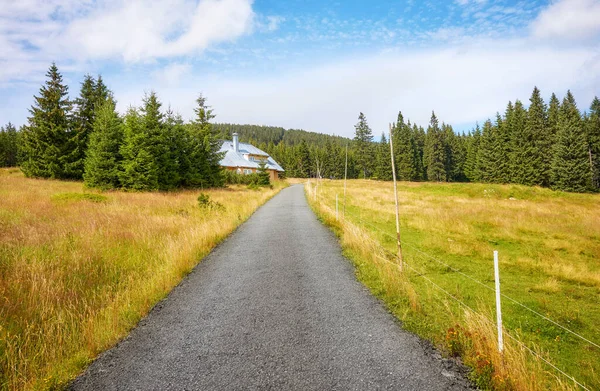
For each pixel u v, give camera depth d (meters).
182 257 7.51
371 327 4.47
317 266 7.60
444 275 7.95
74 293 5.24
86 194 16.20
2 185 19.17
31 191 17.66
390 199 25.66
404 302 5.37
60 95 31.08
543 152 45.78
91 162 23.03
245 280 6.63
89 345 3.89
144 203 15.94
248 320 4.75
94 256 7.19
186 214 13.77
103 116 24.16
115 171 23.19
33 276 5.46
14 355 3.56
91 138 23.88
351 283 6.40
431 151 65.38
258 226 13.24
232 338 4.20
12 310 4.54
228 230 11.77
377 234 12.36
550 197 28.08
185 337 4.25
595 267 9.02
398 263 8.23
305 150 89.44
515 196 28.84
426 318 4.77
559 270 8.45
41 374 3.37
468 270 8.45
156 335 4.32
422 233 13.05
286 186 53.81
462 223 14.83
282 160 97.88
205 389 3.13
